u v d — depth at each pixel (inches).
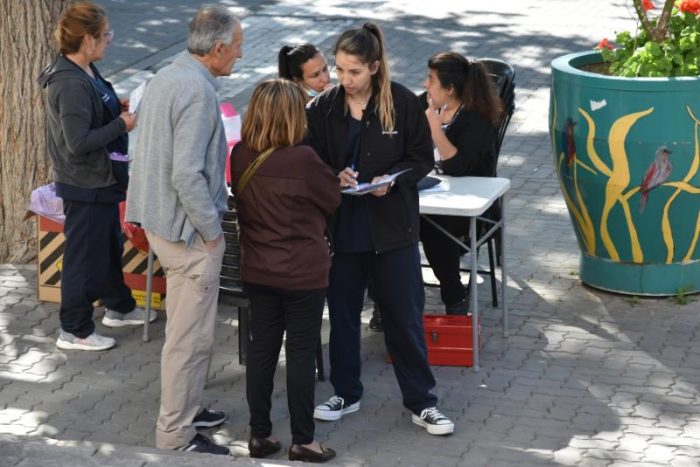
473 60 310.8
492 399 273.7
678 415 264.7
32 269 357.1
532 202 418.0
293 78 304.7
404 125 246.8
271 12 778.2
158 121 229.0
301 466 227.5
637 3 330.0
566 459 244.5
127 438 257.4
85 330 301.4
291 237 232.4
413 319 254.1
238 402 274.2
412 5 808.9
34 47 353.4
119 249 309.0
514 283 344.5
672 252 324.5
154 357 299.4
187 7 796.6
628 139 311.3
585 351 298.8
